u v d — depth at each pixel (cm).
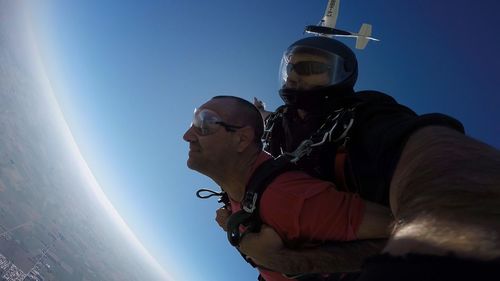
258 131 94
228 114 91
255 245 82
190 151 95
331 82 103
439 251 21
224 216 119
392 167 56
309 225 75
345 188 87
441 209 29
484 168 34
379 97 94
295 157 86
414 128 56
